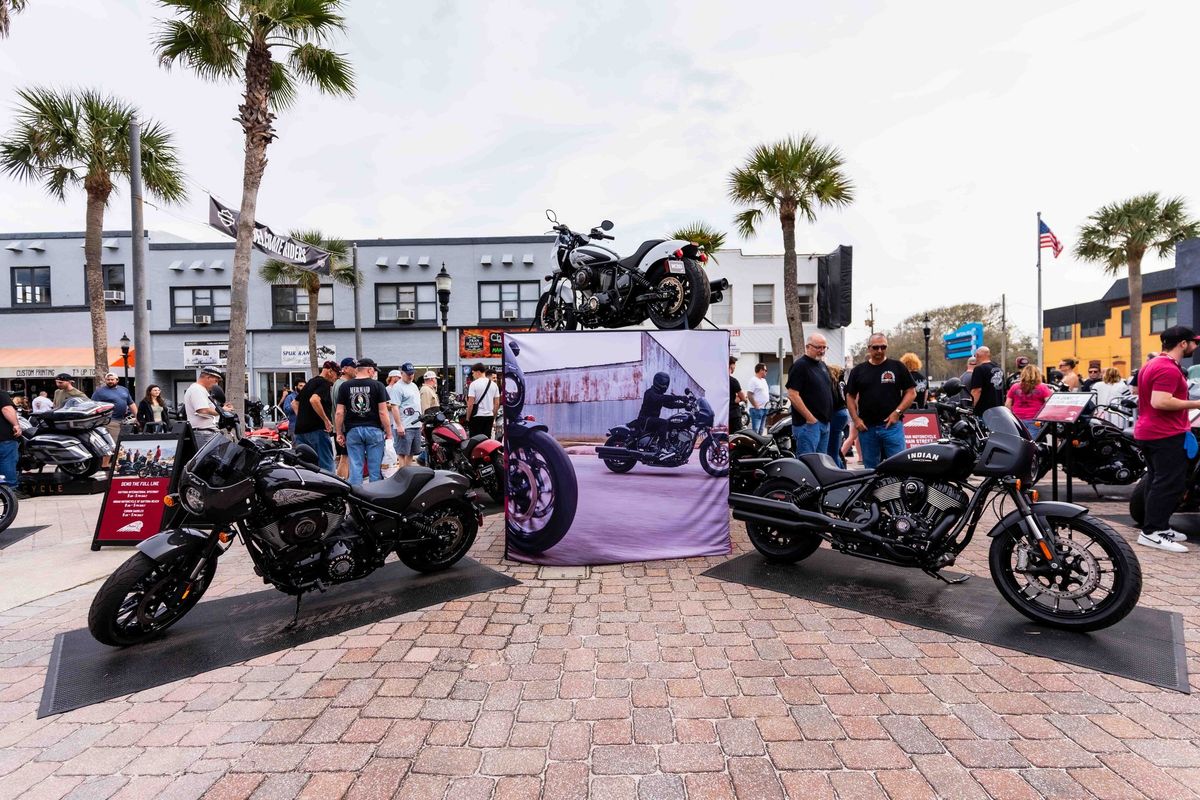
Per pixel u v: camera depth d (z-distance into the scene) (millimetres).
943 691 2777
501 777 2230
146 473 5699
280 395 23734
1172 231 19578
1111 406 6953
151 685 2965
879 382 6242
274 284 23406
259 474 3668
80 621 3896
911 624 3545
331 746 2436
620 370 4820
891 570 4605
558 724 2572
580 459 4797
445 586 4328
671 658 3164
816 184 13898
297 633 3551
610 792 2139
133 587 3373
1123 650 3133
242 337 8742
